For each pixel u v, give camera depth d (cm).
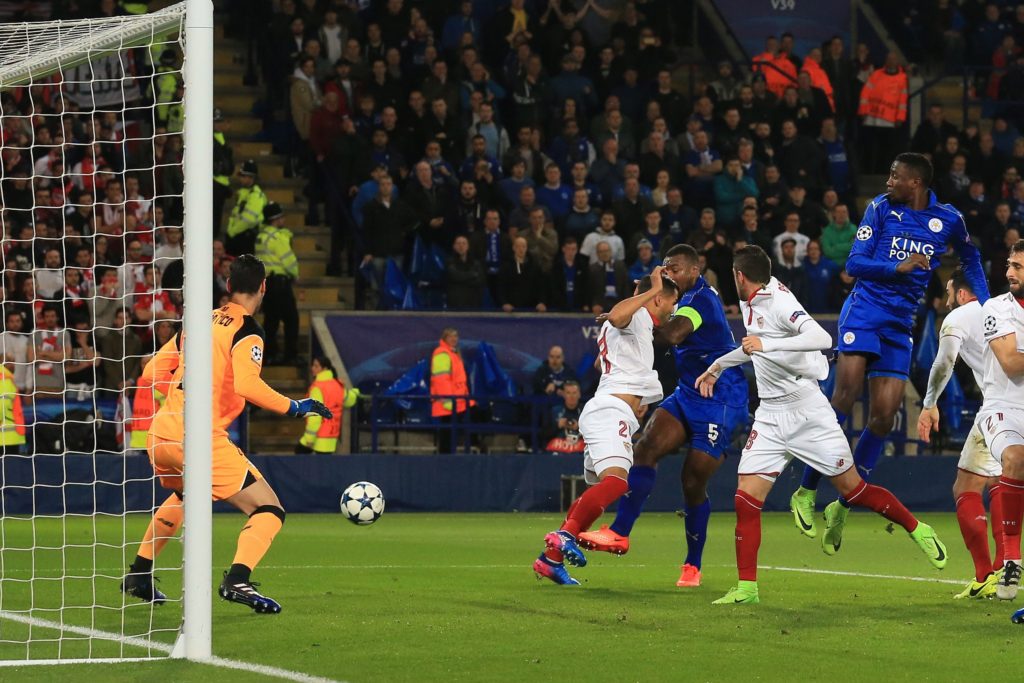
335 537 4597
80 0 7250
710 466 2994
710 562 3716
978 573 2841
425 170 6800
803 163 7406
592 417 2888
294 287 7019
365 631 2316
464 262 6656
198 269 2108
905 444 6656
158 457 2530
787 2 8800
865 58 8262
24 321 5903
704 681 1872
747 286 2702
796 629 2361
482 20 8119
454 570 3441
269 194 7431
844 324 3228
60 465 5506
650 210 6881
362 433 6488
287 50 7469
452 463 5916
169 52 6881
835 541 3119
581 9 8406
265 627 2362
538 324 6588
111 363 5925
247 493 2478
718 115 7500
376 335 6538
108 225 6281
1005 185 7656
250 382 2430
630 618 2491
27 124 6594
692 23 8906
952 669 1977
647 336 2894
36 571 3366
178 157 6638
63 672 1923
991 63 8662
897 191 3091
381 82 7238
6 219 6206
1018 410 2744
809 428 2747
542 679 1880
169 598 2806
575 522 2880
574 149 7219
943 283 7050
